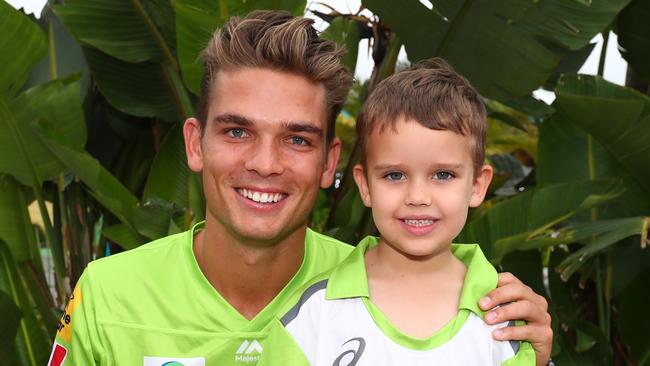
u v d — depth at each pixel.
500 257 2.74
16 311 2.62
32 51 2.83
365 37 3.41
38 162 2.99
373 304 1.40
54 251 3.44
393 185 1.40
